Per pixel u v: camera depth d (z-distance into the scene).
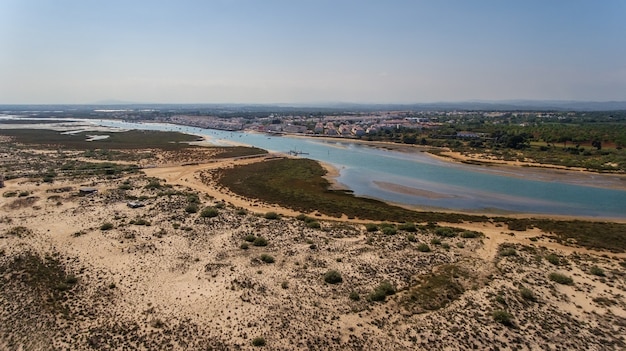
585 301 42.78
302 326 37.62
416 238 62.69
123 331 36.28
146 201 80.62
